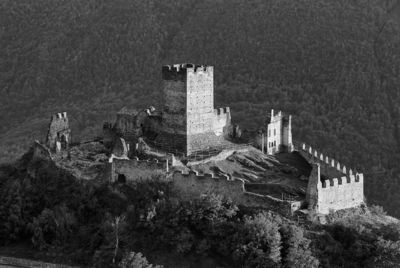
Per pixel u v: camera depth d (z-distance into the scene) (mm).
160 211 188500
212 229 183000
